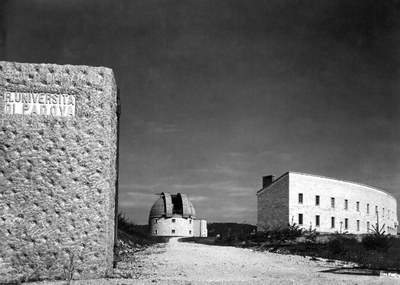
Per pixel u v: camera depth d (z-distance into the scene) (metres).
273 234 47.81
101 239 15.57
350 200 84.50
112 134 16.41
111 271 16.45
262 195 77.94
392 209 104.25
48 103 15.69
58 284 13.83
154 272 18.05
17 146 15.40
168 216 116.69
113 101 16.58
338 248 32.38
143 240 55.91
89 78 15.95
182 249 39.84
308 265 23.12
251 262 24.56
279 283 14.36
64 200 15.45
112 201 16.56
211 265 22.02
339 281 15.30
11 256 15.07
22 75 15.63
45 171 15.45
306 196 75.69
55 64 15.85
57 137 15.59
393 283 14.97
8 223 15.15
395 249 34.94
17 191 15.27
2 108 15.45
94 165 15.71
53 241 15.29
